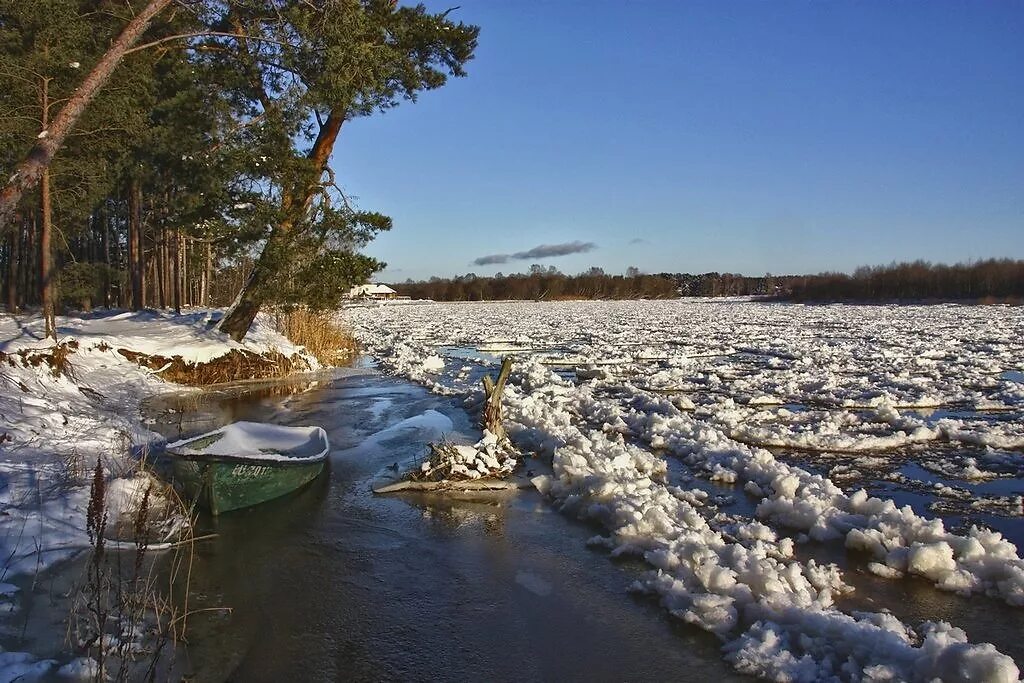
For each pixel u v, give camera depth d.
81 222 26.73
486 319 49.91
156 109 17.22
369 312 63.34
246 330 19.77
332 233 17.61
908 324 37.03
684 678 4.54
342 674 4.67
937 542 6.11
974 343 26.14
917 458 9.89
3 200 8.83
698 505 7.89
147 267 40.03
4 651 4.63
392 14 17.70
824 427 11.60
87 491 7.60
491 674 4.66
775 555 6.28
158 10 9.97
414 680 4.61
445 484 8.73
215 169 15.77
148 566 6.33
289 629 5.27
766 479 8.45
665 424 11.44
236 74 17.06
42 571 5.96
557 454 9.35
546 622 5.34
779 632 4.86
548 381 17.28
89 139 19.67
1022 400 14.16
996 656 3.98
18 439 9.05
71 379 13.68
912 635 4.91
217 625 5.30
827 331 33.47
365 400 15.66
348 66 15.87
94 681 4.33
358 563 6.50
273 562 6.51
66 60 15.13
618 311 61.62
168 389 16.55
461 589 5.94
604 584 5.96
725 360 22.47
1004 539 6.58
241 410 14.47
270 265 17.14
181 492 8.18
